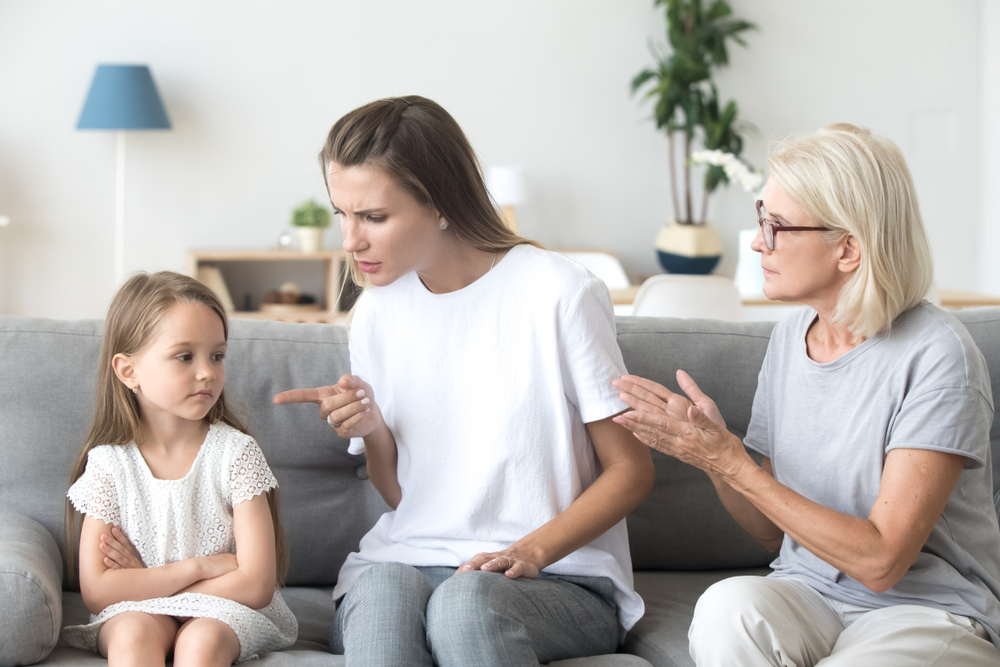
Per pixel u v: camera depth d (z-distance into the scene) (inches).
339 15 203.6
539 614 49.8
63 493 61.7
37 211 191.8
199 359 55.5
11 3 186.5
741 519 58.8
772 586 50.2
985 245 233.3
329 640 57.4
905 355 49.5
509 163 216.2
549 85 216.1
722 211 226.4
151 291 55.7
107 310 57.7
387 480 61.4
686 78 206.7
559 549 51.8
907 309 51.0
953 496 50.9
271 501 59.9
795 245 50.7
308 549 66.8
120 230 194.7
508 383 55.4
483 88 213.0
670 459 69.7
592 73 217.6
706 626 48.2
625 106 219.9
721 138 208.7
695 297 127.3
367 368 61.1
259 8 199.2
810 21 224.8
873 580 46.8
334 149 51.5
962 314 73.4
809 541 47.7
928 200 233.3
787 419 55.7
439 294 57.2
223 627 50.2
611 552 57.7
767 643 47.4
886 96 228.7
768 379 58.8
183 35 195.9
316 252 195.3
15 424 61.4
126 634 49.0
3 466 61.0
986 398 48.2
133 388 56.1
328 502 67.5
